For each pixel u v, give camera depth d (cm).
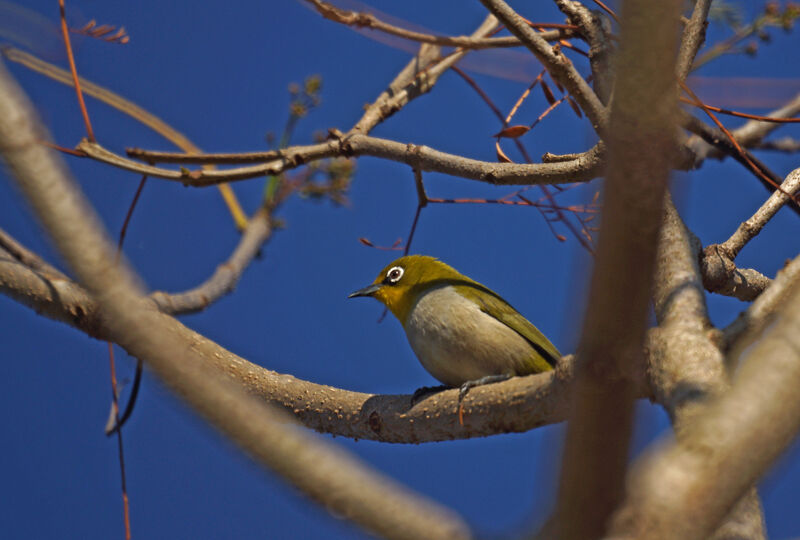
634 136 349
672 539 339
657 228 364
